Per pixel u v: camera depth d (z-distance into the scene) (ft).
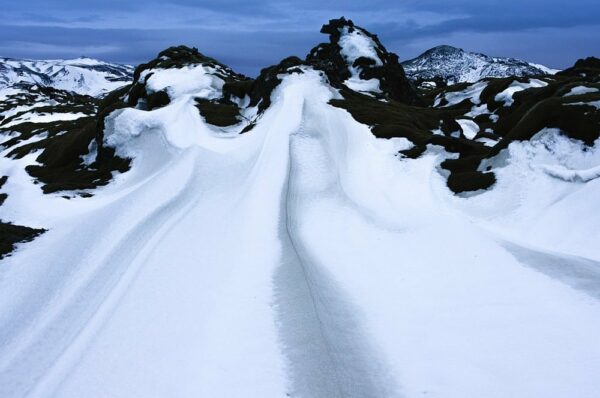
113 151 231.30
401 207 122.52
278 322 72.54
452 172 143.95
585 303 65.72
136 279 94.02
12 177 230.68
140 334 74.28
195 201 140.87
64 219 151.02
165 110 248.52
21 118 462.60
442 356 59.98
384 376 58.59
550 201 105.70
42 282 105.09
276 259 95.55
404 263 89.15
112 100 370.73
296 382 59.16
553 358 55.26
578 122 121.80
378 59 368.48
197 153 177.06
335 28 403.75
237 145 190.70
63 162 245.45
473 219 112.16
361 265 90.84
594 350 55.42
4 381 72.43
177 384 60.95
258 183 144.66
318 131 180.55
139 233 120.88
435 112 269.03
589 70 390.83
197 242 109.50
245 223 118.21
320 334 68.49
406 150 165.78
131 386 62.13
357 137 186.91
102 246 118.42
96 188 198.08
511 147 130.82
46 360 76.28
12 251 126.21
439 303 72.69
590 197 98.17
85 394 62.49
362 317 72.59
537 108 134.92
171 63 347.36
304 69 260.62
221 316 75.87
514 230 102.22
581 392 49.24
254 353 65.31
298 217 120.98
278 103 224.33
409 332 66.54
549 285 72.43
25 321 90.99
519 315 65.31
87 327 80.89
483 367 56.29
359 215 117.91
